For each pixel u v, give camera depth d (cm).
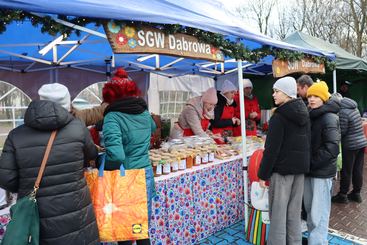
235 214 384
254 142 436
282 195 272
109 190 214
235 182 382
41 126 171
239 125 488
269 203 283
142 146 236
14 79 541
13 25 320
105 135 220
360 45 1834
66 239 175
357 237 357
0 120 529
